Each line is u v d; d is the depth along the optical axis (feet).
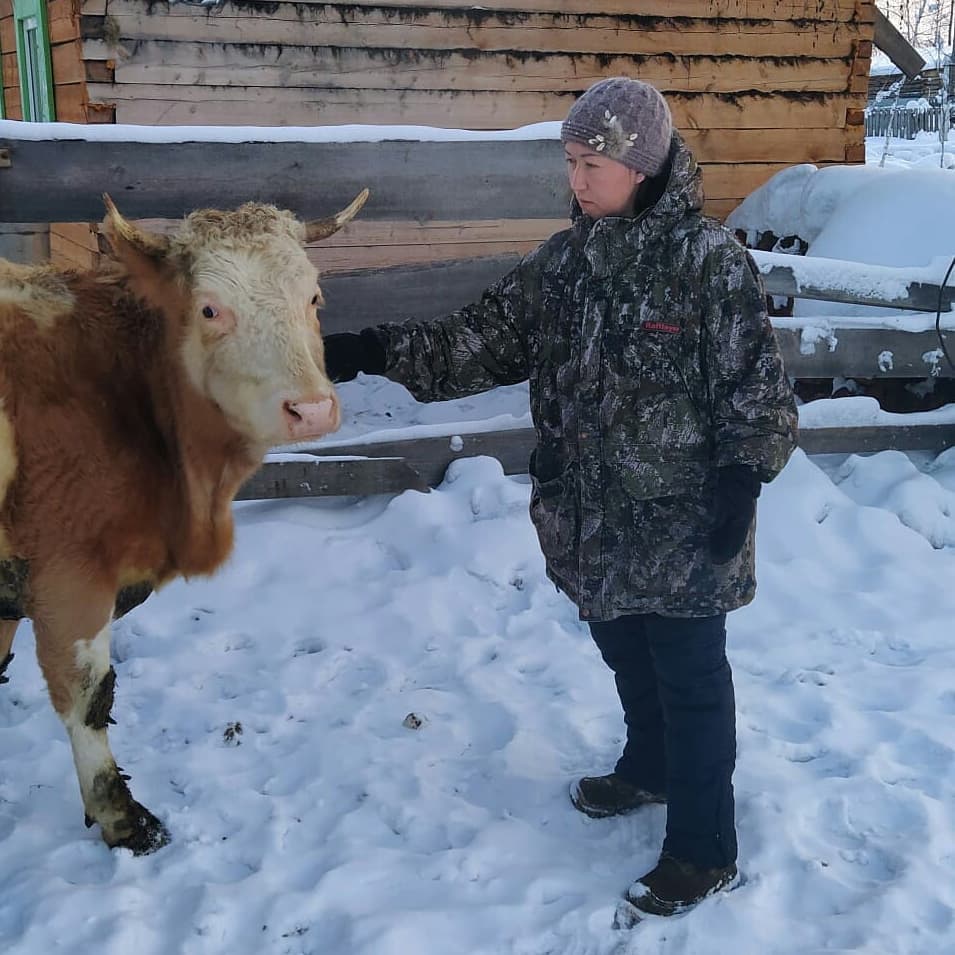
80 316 10.02
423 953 8.73
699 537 9.12
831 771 11.44
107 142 15.55
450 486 18.10
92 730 10.11
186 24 23.90
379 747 11.74
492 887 9.56
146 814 10.39
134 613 14.82
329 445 17.89
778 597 15.57
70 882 9.75
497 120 27.40
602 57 28.02
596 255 8.95
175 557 10.66
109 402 9.90
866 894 9.43
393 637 14.44
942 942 8.89
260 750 11.83
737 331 8.61
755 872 9.73
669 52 28.71
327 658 13.80
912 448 19.88
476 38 26.66
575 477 9.58
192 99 24.34
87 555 9.87
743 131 30.04
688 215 8.80
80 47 23.15
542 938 8.99
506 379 10.34
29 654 13.83
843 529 17.30
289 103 25.27
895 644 14.33
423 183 17.28
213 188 16.21
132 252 9.37
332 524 17.35
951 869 9.75
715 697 9.32
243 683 13.23
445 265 22.11
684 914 9.23
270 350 9.21
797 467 18.34
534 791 11.12
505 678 13.42
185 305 9.49
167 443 10.29
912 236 21.52
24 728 12.16
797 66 30.09
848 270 19.48
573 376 9.32
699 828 9.36
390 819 10.58
